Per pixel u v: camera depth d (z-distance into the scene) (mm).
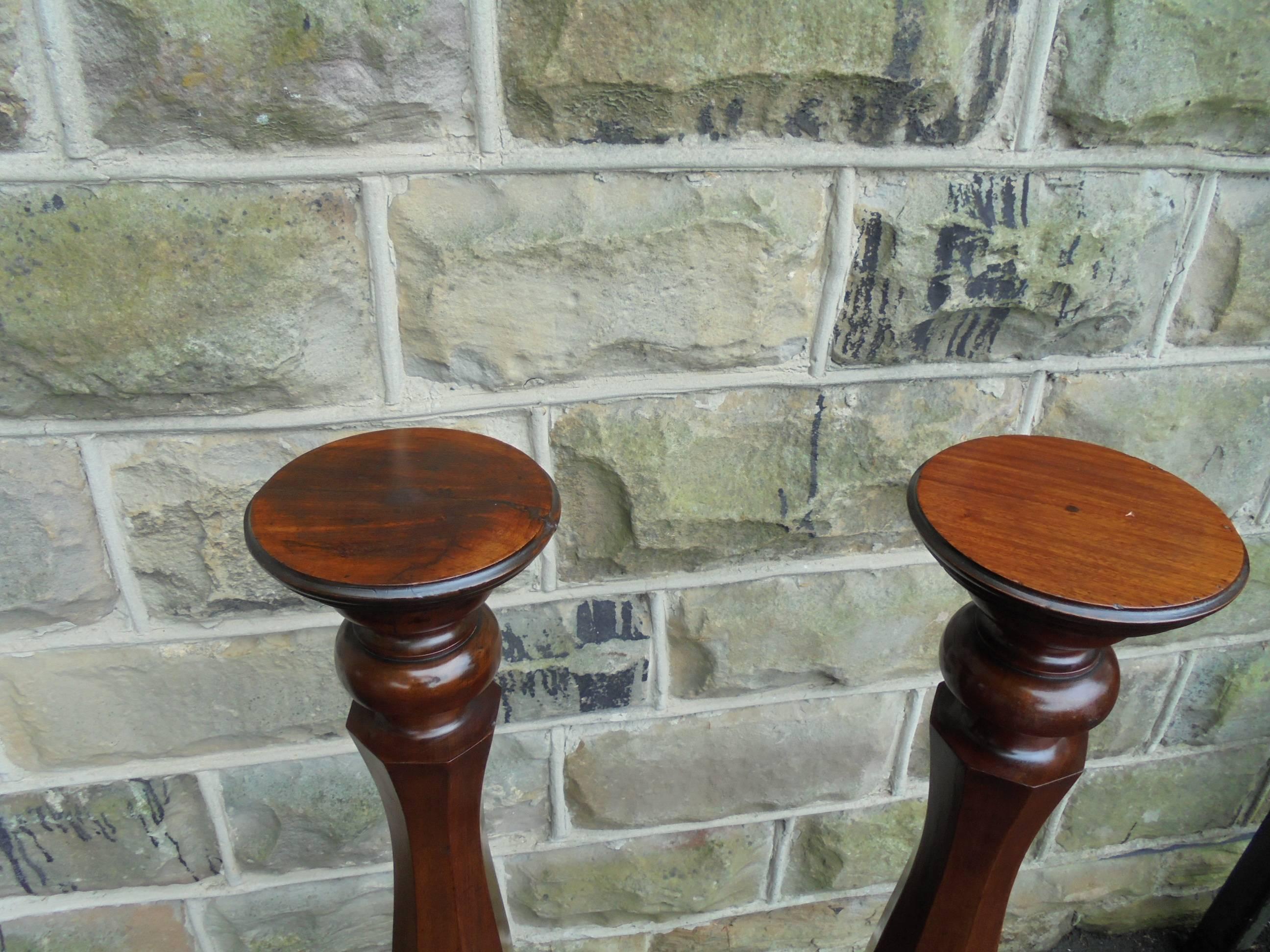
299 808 955
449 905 678
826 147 736
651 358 799
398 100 661
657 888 1119
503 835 1046
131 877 955
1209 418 947
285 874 1000
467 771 625
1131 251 829
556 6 645
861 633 984
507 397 796
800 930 1222
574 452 826
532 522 546
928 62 705
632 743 1009
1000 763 599
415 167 691
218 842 959
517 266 733
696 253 753
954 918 688
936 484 607
